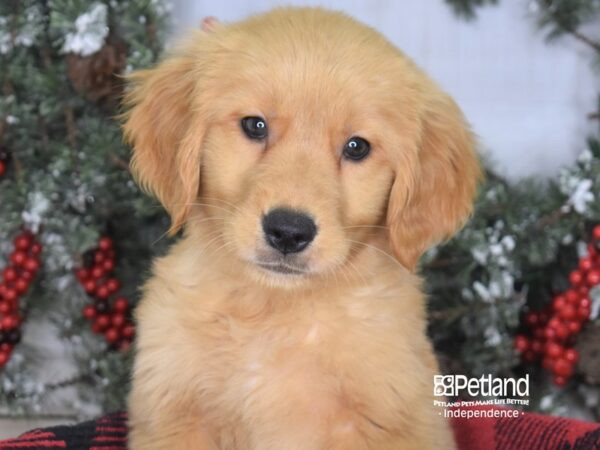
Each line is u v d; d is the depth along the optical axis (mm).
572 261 652
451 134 478
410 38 764
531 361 653
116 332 651
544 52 758
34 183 623
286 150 427
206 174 449
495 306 621
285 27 456
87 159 602
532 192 625
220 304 453
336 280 445
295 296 447
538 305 666
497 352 628
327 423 448
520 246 622
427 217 470
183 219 452
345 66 435
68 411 758
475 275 650
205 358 453
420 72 473
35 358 751
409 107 452
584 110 760
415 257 465
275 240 415
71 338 705
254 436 452
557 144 765
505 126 767
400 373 444
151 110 478
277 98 429
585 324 611
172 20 643
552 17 662
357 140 438
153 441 458
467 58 763
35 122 630
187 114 464
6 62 624
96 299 655
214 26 482
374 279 460
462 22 759
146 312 471
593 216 603
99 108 628
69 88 621
